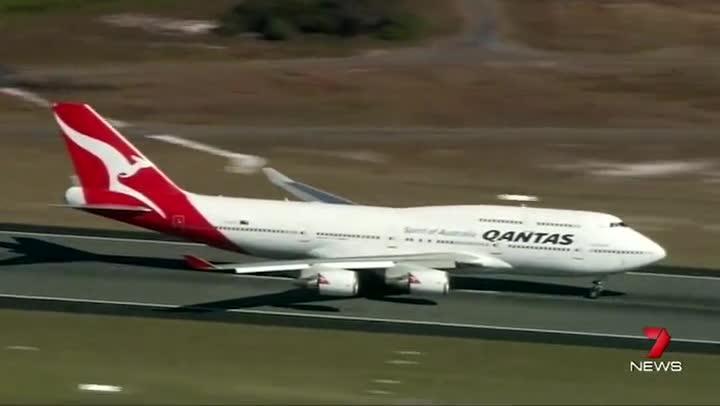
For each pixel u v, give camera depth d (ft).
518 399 617.62
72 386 616.39
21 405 581.94
